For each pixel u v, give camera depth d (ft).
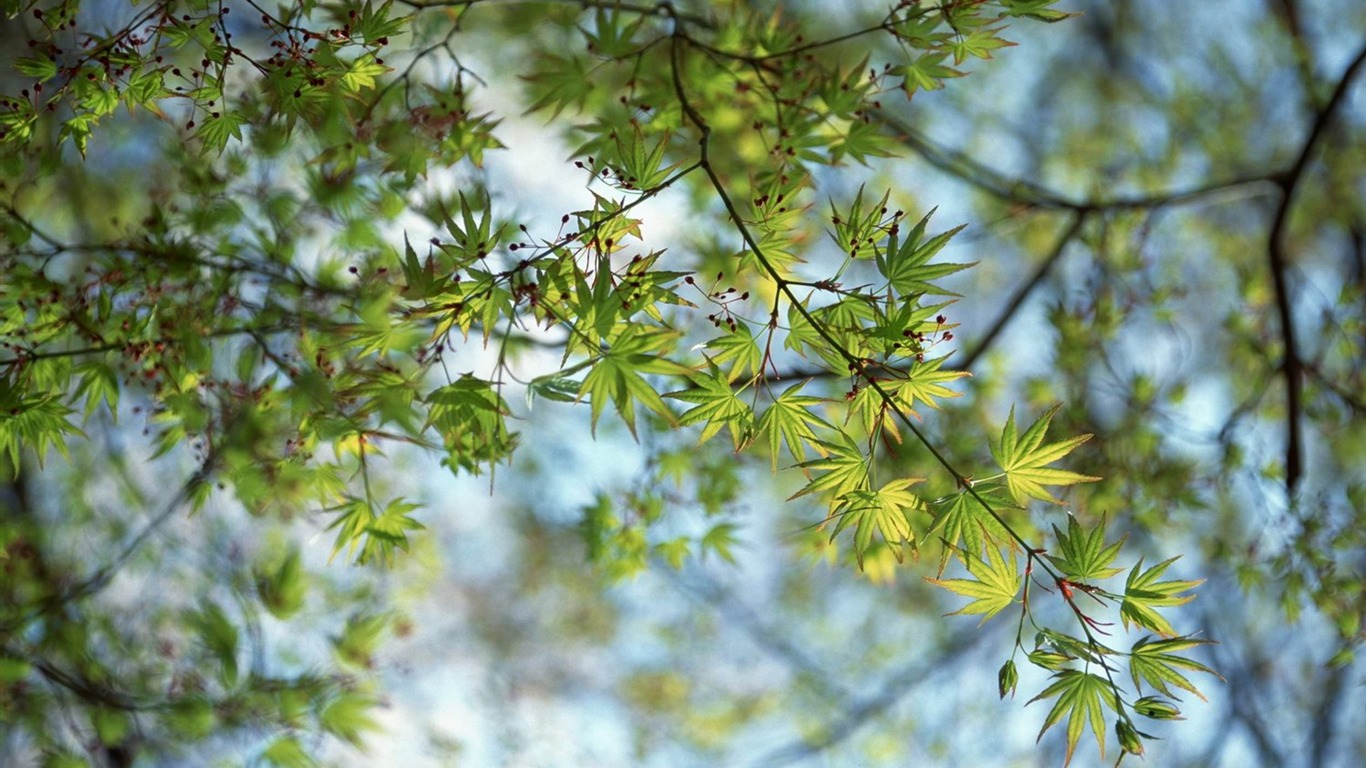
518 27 14.73
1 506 14.93
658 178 7.50
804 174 10.39
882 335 7.04
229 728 13.69
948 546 7.17
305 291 10.32
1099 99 24.13
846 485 7.44
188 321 9.70
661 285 7.43
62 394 8.94
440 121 10.59
